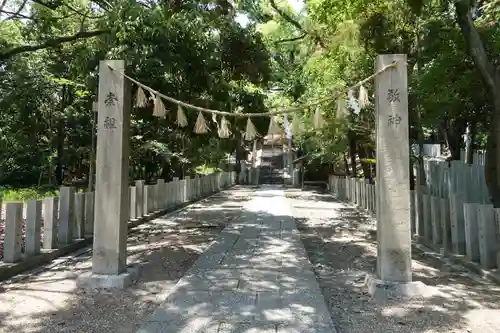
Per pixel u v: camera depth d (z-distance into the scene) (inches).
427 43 298.8
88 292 185.5
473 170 306.8
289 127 208.4
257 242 298.4
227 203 611.5
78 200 287.0
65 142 652.7
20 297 178.4
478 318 155.1
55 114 593.3
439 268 227.0
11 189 600.1
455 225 242.8
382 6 320.8
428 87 308.0
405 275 184.4
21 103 539.8
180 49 302.0
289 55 564.1
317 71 444.1
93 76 316.5
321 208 545.6
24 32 385.1
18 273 213.2
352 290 192.4
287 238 315.3
